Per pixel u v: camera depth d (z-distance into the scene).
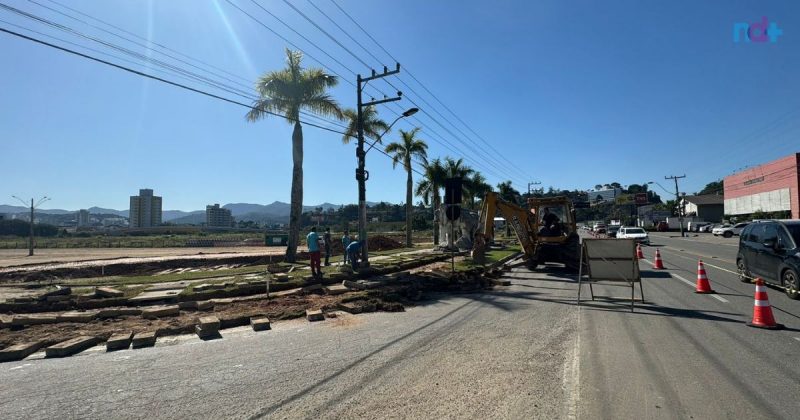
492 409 4.59
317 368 6.11
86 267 21.27
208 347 7.46
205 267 23.73
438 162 39.00
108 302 11.01
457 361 6.29
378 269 17.05
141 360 6.71
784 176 51.31
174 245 59.78
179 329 8.61
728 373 5.62
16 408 4.81
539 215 20.20
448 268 18.42
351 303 10.91
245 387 5.38
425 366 6.08
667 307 10.21
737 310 9.73
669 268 18.88
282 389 5.29
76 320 9.38
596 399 4.82
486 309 10.48
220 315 9.61
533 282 15.61
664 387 5.16
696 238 50.88
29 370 6.29
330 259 24.23
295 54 21.58
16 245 60.94
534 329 8.25
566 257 18.75
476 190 45.78
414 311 10.50
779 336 7.46
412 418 4.40
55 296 11.23
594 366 5.95
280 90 21.03
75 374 6.05
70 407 4.83
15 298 11.12
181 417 4.52
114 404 4.90
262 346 7.45
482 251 20.59
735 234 53.28
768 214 52.12
